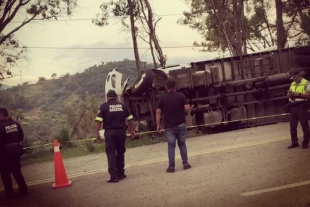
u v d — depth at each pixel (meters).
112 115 6.48
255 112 12.87
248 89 12.72
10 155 6.20
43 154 10.91
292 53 13.25
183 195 5.18
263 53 13.02
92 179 6.93
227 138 10.31
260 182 5.38
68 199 5.72
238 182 5.51
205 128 12.45
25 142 11.19
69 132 13.31
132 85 12.14
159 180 6.18
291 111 7.48
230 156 7.47
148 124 12.41
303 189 4.90
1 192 6.91
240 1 18.52
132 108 12.11
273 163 6.41
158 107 6.82
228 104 12.52
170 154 6.70
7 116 6.36
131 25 16.02
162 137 11.62
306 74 11.77
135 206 4.94
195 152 8.45
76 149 11.52
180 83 11.83
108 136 6.43
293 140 7.55
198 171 6.47
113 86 12.53
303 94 7.26
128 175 6.88
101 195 5.70
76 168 8.32
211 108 12.33
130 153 9.66
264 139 9.13
